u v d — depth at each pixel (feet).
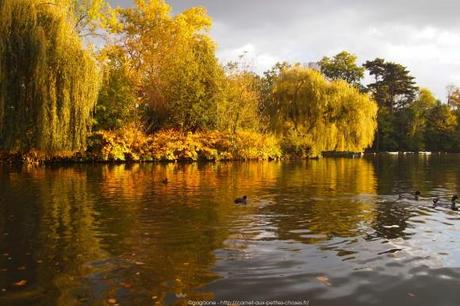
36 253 33.78
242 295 25.89
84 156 127.54
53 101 95.25
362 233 41.60
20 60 90.79
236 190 71.46
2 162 111.86
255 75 208.23
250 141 158.51
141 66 165.37
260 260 32.48
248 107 171.83
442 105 329.72
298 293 26.25
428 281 28.45
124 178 86.99
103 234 39.93
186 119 160.15
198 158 152.25
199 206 55.36
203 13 182.70
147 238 38.68
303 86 177.88
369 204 58.70
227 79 170.60
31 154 112.16
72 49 97.40
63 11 97.50
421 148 304.09
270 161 156.25
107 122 135.44
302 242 37.88
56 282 27.66
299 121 180.34
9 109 92.73
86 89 100.07
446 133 311.06
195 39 173.78
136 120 145.48
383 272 30.07
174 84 156.66
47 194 63.46
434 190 75.82
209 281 28.02
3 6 86.43
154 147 140.46
